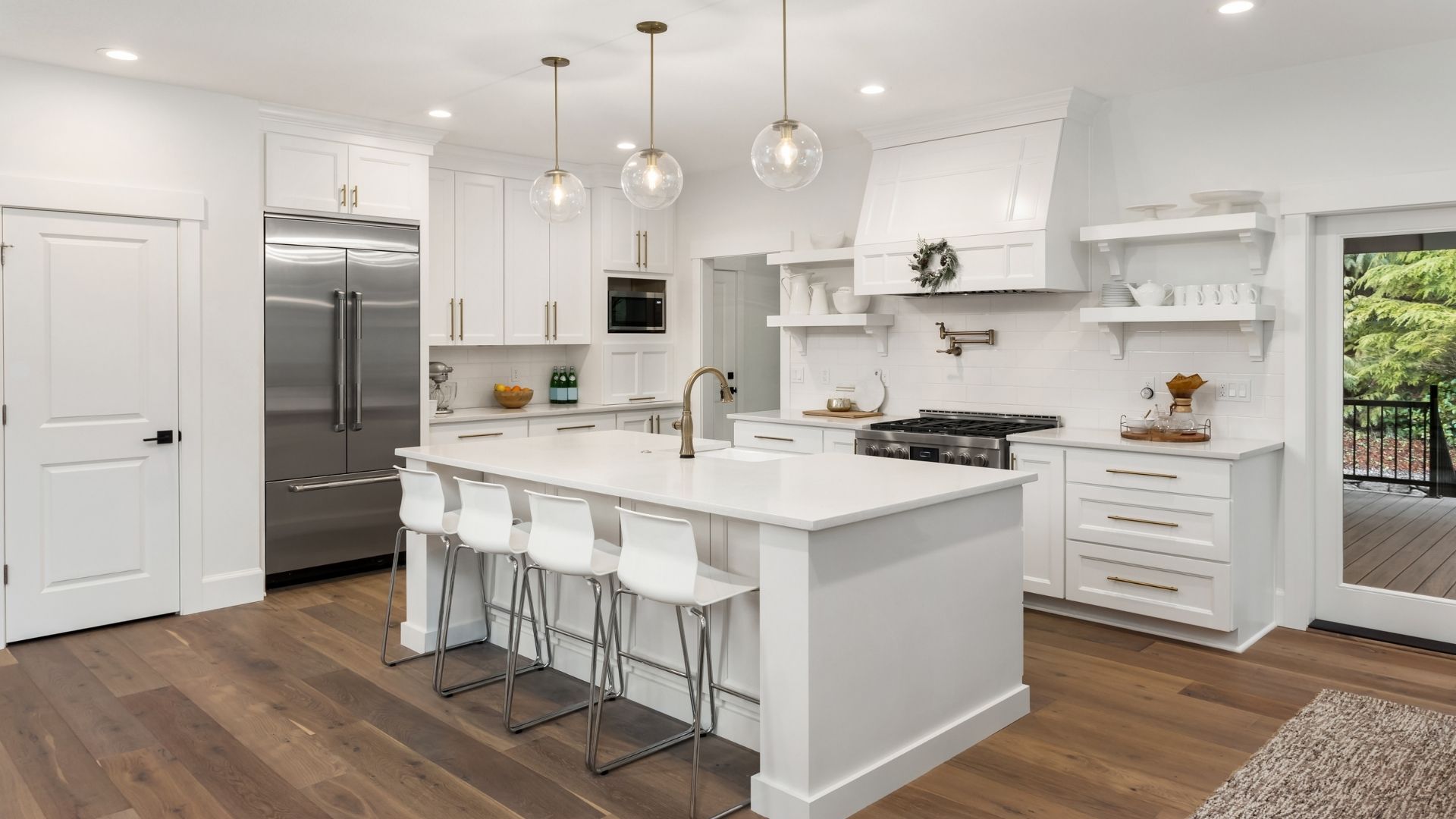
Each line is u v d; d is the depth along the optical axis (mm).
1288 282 4328
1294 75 4293
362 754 3094
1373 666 3873
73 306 4324
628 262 6816
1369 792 2779
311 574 5312
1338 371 4340
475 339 6148
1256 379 4465
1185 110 4613
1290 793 2777
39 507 4273
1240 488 4035
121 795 2816
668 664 3389
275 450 5008
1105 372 4941
